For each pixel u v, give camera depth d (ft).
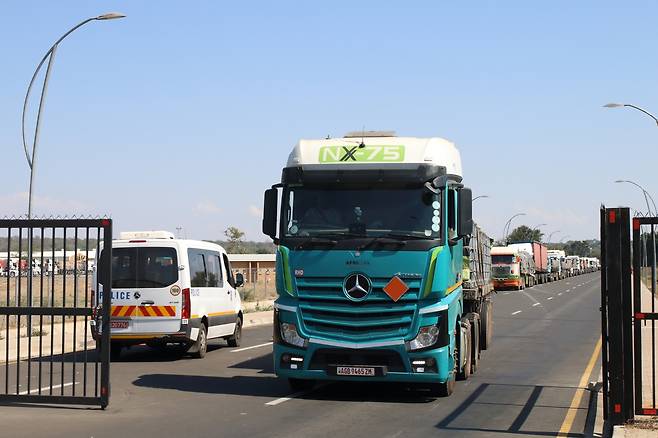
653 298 33.83
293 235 41.19
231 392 44.14
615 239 34.01
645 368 52.49
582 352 67.46
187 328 58.29
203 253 62.59
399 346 39.42
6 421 35.06
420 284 39.52
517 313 123.65
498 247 220.43
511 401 41.86
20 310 38.45
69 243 47.60
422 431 33.63
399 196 40.70
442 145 42.68
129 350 68.13
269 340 78.13
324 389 45.39
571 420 36.68
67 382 48.16
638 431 32.14
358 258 39.99
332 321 40.01
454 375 44.29
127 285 58.18
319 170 41.22
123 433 32.37
